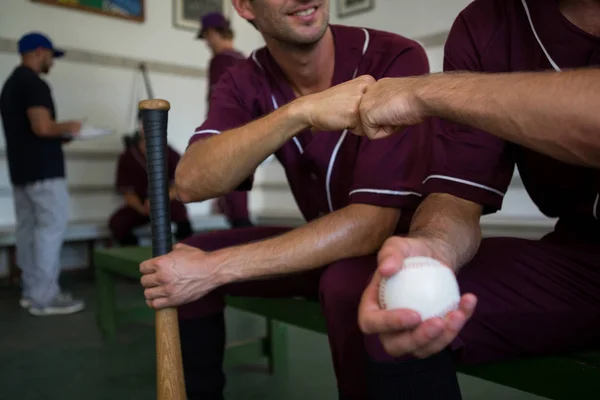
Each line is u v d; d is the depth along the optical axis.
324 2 1.00
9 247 3.62
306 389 1.67
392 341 0.56
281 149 1.17
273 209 5.21
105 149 4.34
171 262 0.90
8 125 2.79
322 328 1.13
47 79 4.06
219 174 0.96
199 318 1.11
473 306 0.51
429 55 3.73
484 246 0.81
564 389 0.74
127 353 2.09
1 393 1.68
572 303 0.73
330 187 1.14
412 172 0.93
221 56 3.14
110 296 2.22
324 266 0.99
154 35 4.60
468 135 0.81
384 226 0.92
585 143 0.53
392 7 3.93
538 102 0.54
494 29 0.84
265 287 1.17
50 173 2.78
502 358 0.78
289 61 1.09
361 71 1.09
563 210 0.86
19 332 2.44
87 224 3.88
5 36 3.86
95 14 4.26
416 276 0.58
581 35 0.76
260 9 1.00
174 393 0.90
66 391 1.69
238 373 1.84
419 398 0.66
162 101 0.88
